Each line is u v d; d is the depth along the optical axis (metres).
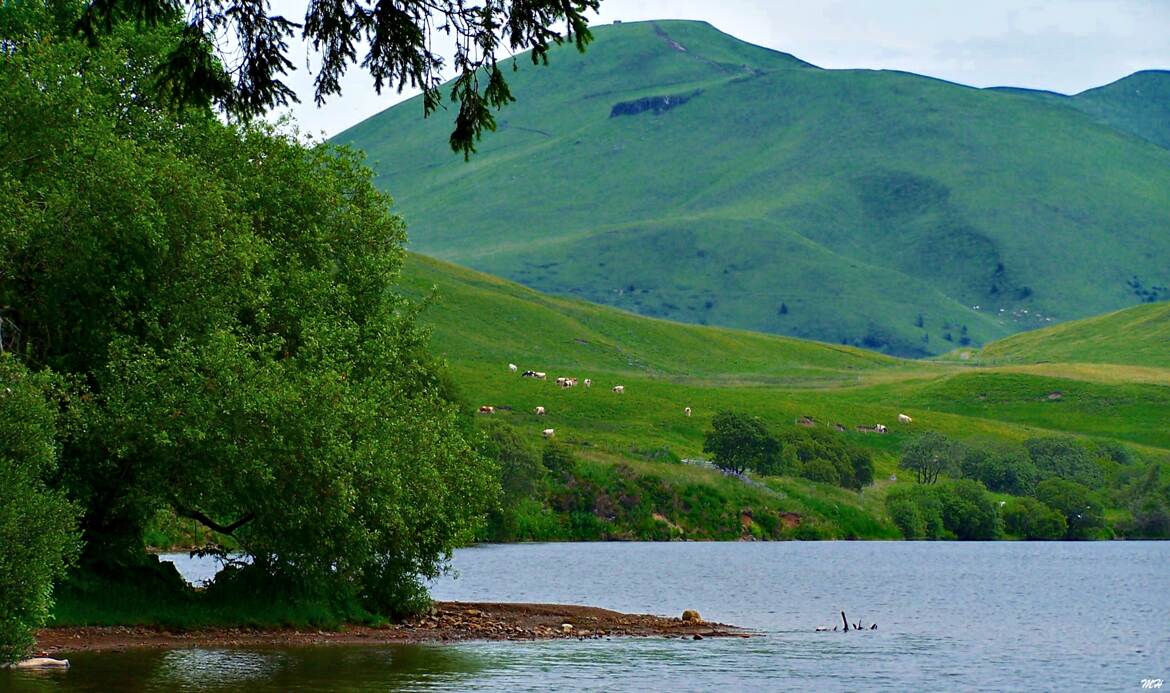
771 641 64.56
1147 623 80.00
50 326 52.44
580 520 180.00
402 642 57.16
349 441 53.62
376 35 22.83
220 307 53.78
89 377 52.53
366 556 55.84
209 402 50.09
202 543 120.19
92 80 54.09
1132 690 50.81
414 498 58.91
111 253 51.09
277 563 57.81
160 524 65.38
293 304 58.59
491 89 23.08
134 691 40.03
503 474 169.50
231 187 59.88
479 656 53.50
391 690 43.09
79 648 48.88
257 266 58.78
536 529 175.62
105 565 56.41
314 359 55.84
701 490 192.00
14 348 51.47
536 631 63.91
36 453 43.00
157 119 57.94
